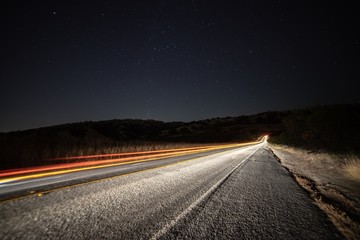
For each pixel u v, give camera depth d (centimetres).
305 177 818
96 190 467
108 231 267
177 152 2206
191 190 502
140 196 433
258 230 297
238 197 461
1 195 408
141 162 1141
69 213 323
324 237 286
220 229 292
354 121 1741
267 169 960
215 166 988
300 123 2642
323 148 1867
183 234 270
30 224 277
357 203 480
